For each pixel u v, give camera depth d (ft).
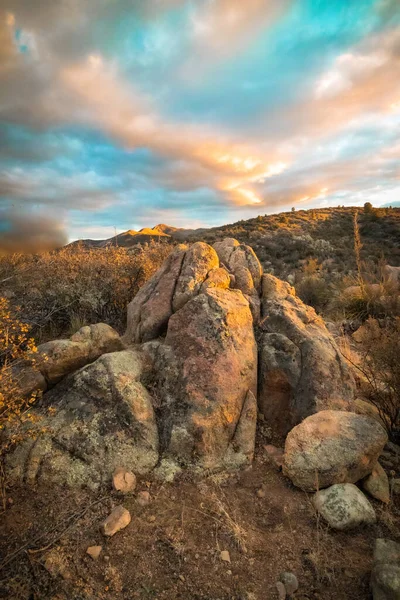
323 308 30.27
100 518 9.23
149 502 9.84
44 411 11.91
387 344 13.82
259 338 15.17
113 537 8.74
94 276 22.97
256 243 109.09
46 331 20.63
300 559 8.49
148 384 12.96
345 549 8.79
